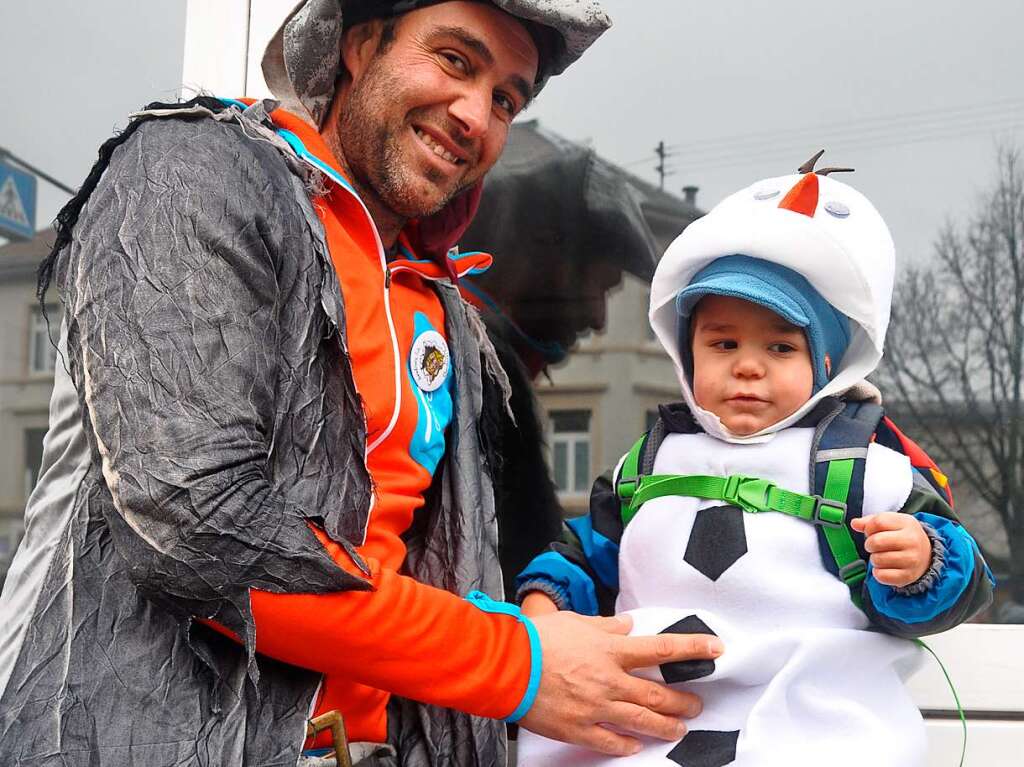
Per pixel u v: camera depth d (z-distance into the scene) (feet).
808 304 3.82
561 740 3.50
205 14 5.60
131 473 2.88
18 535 6.68
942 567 3.46
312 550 3.07
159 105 3.45
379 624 3.14
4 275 6.63
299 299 3.31
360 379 3.57
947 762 4.85
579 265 5.53
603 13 4.04
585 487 5.39
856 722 3.52
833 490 3.72
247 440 3.01
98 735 2.95
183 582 2.91
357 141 3.97
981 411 5.17
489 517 4.16
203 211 3.10
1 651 3.24
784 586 3.66
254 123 3.54
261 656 3.21
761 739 3.48
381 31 3.99
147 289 2.98
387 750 3.75
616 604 4.10
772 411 3.86
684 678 3.61
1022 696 4.90
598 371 5.45
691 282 4.08
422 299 4.16
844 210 3.92
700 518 3.83
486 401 4.33
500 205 5.59
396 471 3.78
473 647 3.30
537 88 4.55
